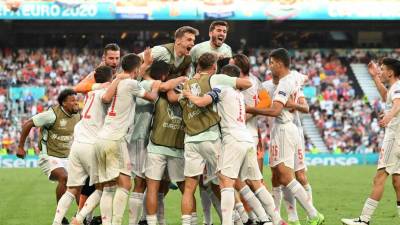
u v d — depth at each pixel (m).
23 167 38.97
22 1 46.22
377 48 56.41
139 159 13.07
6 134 43.59
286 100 13.19
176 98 12.67
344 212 17.23
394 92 13.16
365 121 47.31
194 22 54.59
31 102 47.16
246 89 13.23
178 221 15.67
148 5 46.72
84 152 12.77
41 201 20.12
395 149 13.21
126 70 12.68
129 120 12.60
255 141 13.99
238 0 47.06
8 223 15.51
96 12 46.53
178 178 12.92
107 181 12.50
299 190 13.39
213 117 12.32
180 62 13.49
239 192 12.89
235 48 55.69
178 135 12.84
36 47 54.69
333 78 51.88
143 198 13.68
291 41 56.41
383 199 20.08
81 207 14.12
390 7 47.94
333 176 30.31
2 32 53.94
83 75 50.94
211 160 12.40
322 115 47.88
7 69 50.31
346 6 47.84
